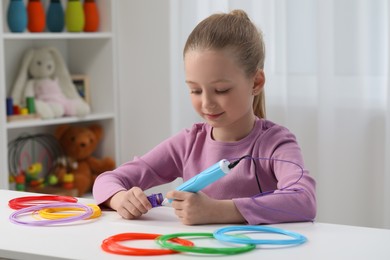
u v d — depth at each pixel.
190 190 1.23
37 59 2.89
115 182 1.44
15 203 1.38
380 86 2.69
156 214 1.31
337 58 2.70
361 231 1.16
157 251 1.02
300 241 1.08
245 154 1.45
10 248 1.06
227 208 1.23
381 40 2.67
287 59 2.77
